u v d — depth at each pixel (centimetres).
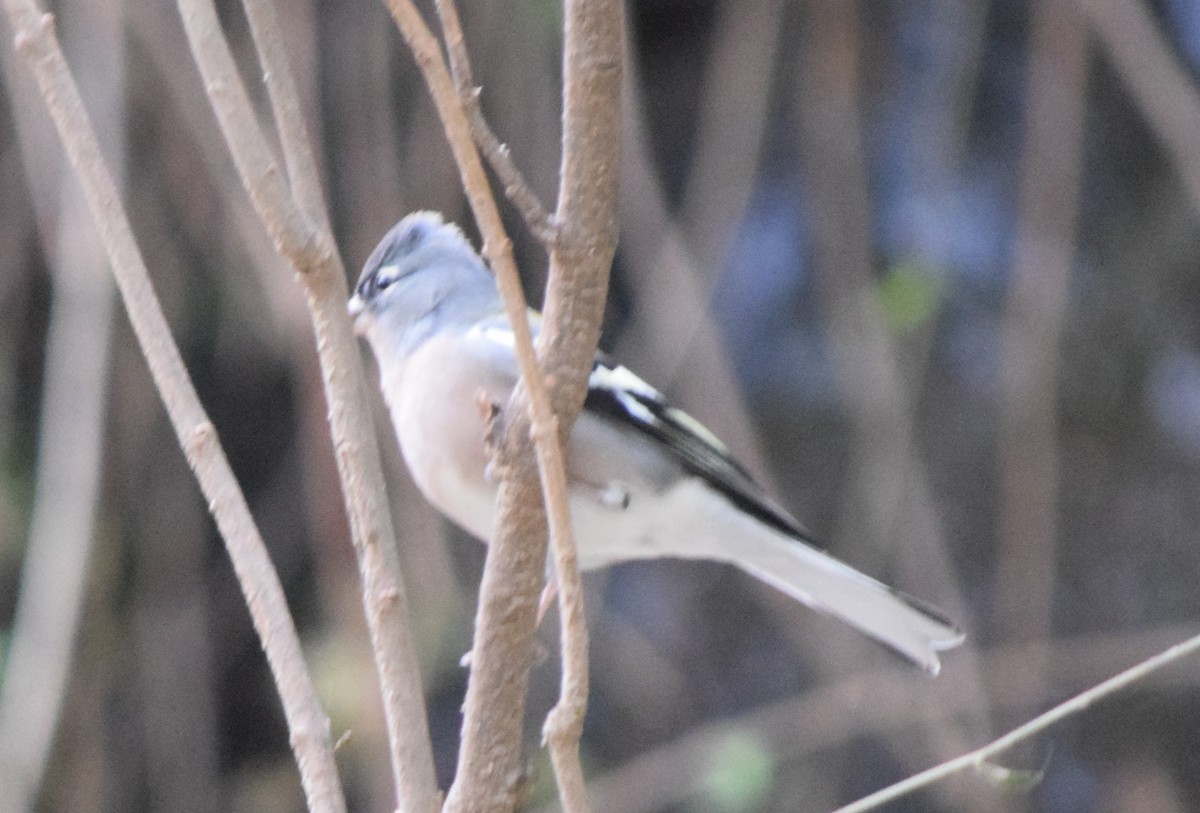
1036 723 554
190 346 1127
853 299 1125
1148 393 1239
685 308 1045
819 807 1128
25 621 889
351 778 1031
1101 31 1077
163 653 1109
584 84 374
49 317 1122
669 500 699
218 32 379
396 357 712
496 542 393
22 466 1115
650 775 1112
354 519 382
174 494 1102
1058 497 1220
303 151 394
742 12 1121
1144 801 1141
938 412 1211
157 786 1104
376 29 1007
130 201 1031
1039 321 1102
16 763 862
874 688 1120
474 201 347
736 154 1116
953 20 1206
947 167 1166
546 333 388
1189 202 1248
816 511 1191
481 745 397
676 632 1215
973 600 1183
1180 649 546
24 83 956
